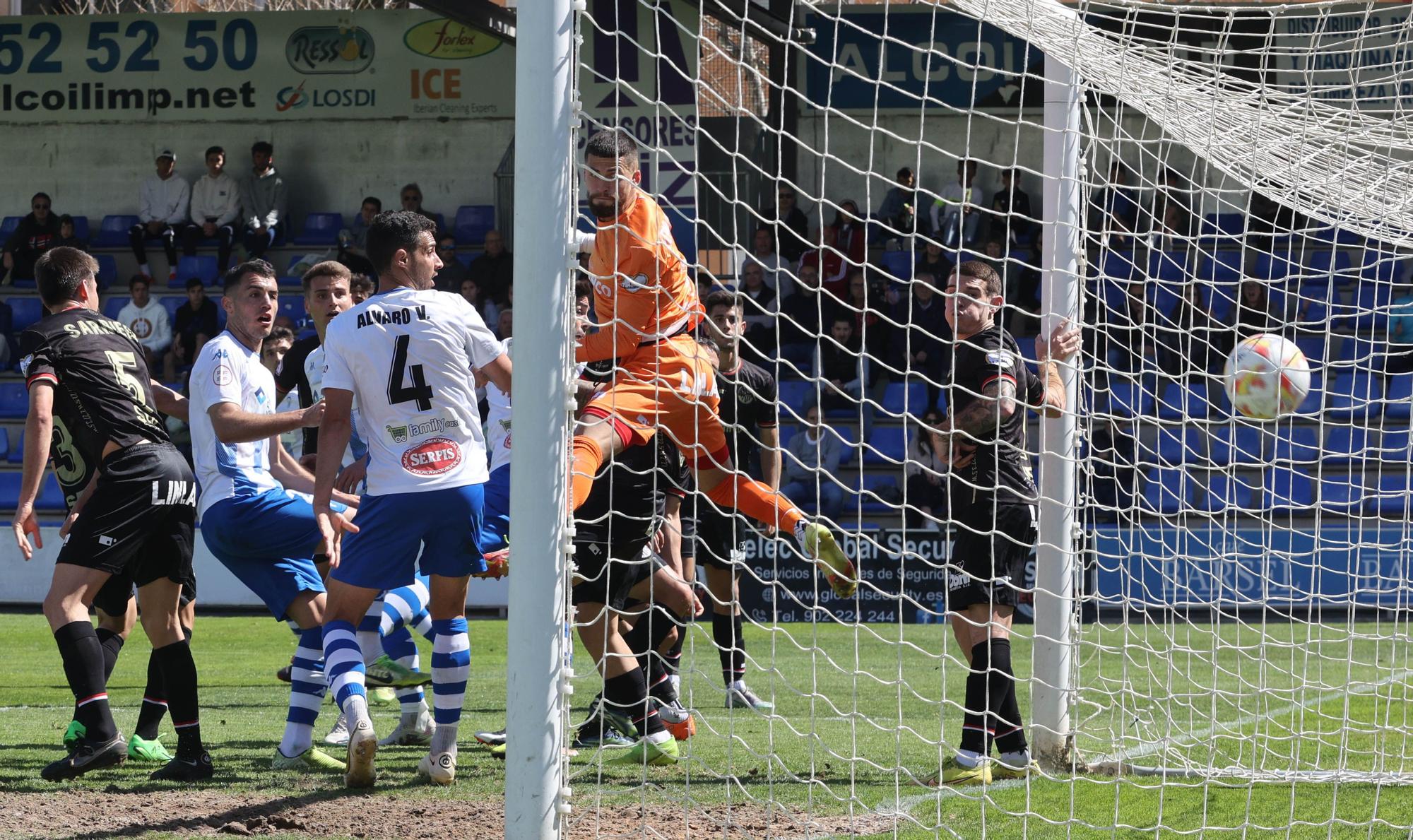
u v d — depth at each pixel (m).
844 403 37.19
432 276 12.62
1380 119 14.71
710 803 11.72
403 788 12.32
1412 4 14.34
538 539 8.95
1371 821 10.60
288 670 20.06
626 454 13.77
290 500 13.44
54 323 12.94
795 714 17.88
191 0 49.62
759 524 31.69
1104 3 13.50
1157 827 10.46
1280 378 14.71
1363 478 15.64
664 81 36.50
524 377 8.98
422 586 15.25
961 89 41.91
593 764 13.55
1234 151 14.52
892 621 31.53
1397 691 19.88
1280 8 14.15
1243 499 31.59
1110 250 15.12
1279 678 21.36
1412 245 15.27
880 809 11.48
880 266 39.69
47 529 35.94
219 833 10.39
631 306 12.30
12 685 21.22
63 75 48.53
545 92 9.02
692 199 36.78
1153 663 22.53
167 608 12.84
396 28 48.12
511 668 8.98
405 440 12.06
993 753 13.05
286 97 48.31
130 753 13.99
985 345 12.80
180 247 46.53
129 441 12.80
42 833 10.29
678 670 17.41
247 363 13.43
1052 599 13.77
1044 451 13.80
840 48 42.28
